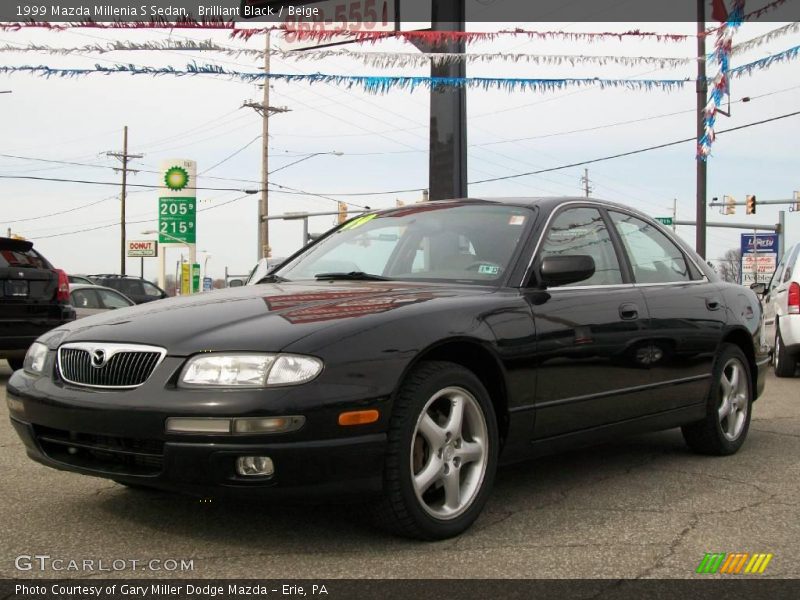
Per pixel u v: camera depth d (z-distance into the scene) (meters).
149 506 3.98
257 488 3.10
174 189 44.19
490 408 3.72
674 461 5.23
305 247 5.22
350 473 3.19
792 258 10.64
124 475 3.27
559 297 4.20
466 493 3.64
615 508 4.09
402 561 3.26
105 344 3.45
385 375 3.28
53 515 3.84
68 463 3.47
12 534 3.57
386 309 3.52
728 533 3.70
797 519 3.93
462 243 4.44
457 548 3.43
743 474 4.88
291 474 3.09
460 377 3.58
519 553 3.38
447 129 9.52
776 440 5.99
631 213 5.21
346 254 4.84
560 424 4.11
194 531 3.61
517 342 3.84
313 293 3.90
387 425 3.28
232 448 3.06
